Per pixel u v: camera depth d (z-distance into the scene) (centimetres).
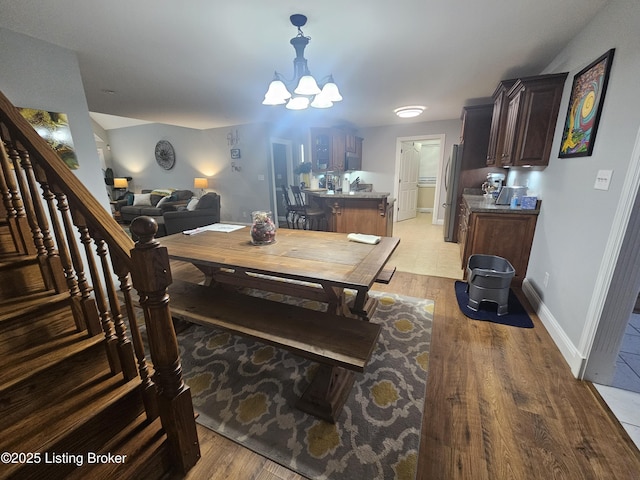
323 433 133
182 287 205
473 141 430
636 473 113
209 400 154
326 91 212
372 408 147
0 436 97
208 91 337
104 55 233
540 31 202
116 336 121
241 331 150
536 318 232
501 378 166
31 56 202
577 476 113
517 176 366
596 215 166
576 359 166
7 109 109
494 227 287
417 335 212
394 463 119
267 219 212
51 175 106
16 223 141
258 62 249
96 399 112
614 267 145
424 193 805
